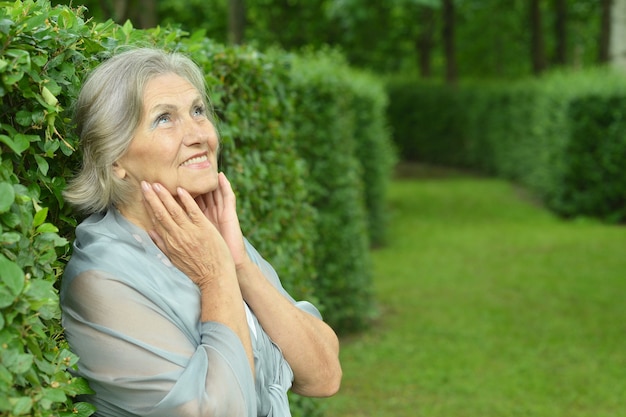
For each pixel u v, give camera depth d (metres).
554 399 5.52
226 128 3.47
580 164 12.88
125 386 1.83
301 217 4.63
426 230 12.52
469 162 20.59
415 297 8.44
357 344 6.86
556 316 7.57
